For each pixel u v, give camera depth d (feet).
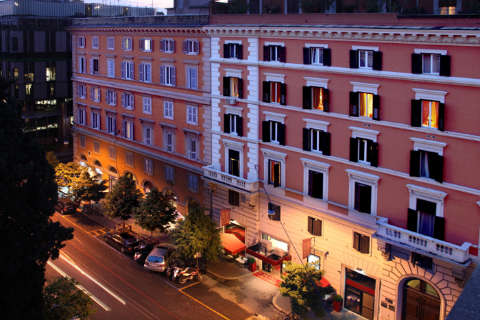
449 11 131.03
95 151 231.09
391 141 118.01
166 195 168.55
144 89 192.65
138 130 201.46
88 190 199.21
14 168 97.09
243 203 157.28
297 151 138.00
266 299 137.39
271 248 151.64
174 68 176.45
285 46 136.36
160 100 186.70
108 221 196.03
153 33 183.83
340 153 128.67
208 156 168.96
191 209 150.51
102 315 128.16
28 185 100.22
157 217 164.04
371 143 121.90
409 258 117.08
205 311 131.13
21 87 280.72
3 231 97.60
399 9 138.10
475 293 49.01
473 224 106.93
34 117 288.30
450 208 110.11
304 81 133.39
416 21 110.01
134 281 147.33
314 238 138.00
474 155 105.09
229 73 153.48
